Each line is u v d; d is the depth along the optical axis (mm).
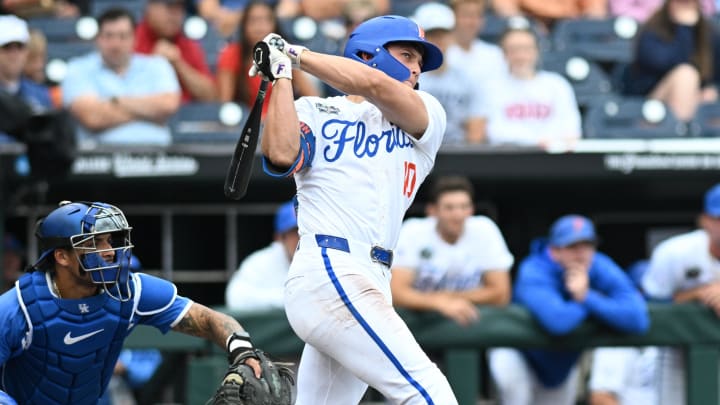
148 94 29484
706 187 30906
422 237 24734
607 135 30797
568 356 25234
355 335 14688
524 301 24094
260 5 30859
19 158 25703
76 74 29312
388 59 15266
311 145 14883
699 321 24125
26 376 15984
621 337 24000
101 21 29344
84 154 27734
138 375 27250
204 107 29641
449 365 23812
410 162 15328
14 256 28000
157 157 27828
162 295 16125
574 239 23875
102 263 15305
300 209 15258
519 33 30578
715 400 24203
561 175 28656
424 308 23672
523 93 30531
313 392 15906
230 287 25016
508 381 25375
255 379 15000
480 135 30609
